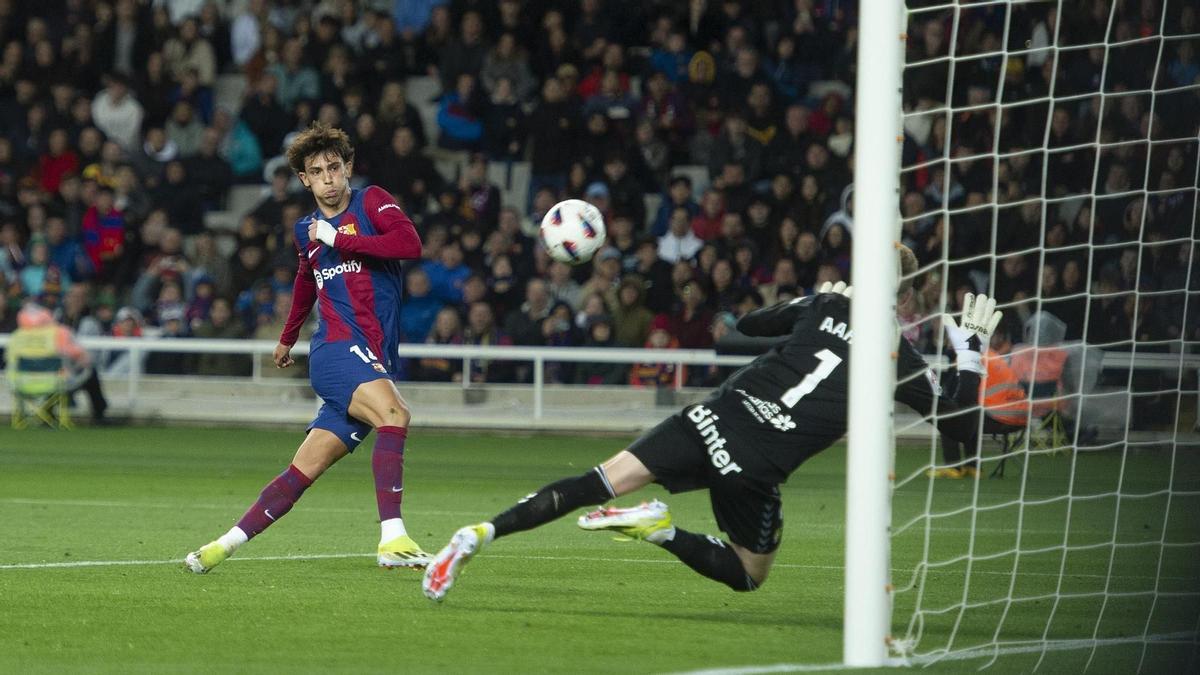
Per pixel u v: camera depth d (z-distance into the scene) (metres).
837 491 28.02
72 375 40.19
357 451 35.59
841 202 42.94
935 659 11.52
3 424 41.38
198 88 51.97
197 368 42.38
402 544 16.22
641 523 12.98
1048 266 37.94
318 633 12.48
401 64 50.66
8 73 52.44
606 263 41.34
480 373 40.53
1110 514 23.80
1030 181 40.84
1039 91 41.84
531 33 50.25
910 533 21.41
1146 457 32.88
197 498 25.27
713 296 40.97
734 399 12.87
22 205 47.97
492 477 29.73
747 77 46.41
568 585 15.59
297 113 49.66
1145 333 34.66
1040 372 32.47
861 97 11.09
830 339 12.80
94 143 49.41
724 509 13.02
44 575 15.94
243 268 44.44
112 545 18.86
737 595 15.09
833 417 12.62
